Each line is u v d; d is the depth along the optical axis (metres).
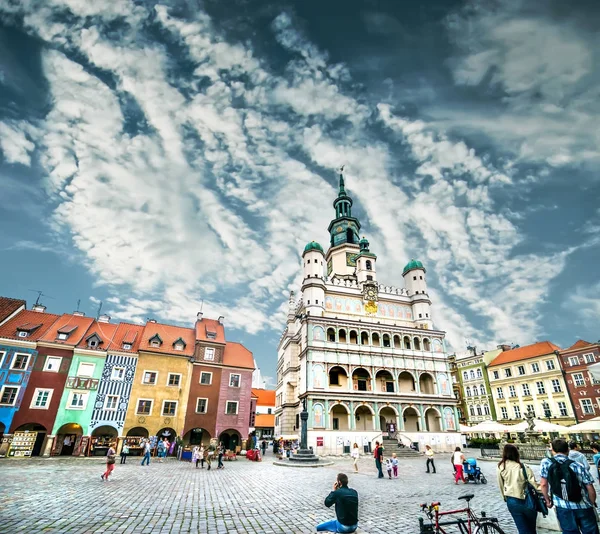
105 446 35.81
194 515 11.77
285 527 10.48
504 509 12.70
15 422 33.41
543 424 33.88
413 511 12.53
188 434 40.50
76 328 40.44
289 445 41.56
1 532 9.41
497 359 69.00
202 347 44.09
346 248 68.69
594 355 54.75
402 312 58.94
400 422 47.41
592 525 6.25
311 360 47.19
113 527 10.21
